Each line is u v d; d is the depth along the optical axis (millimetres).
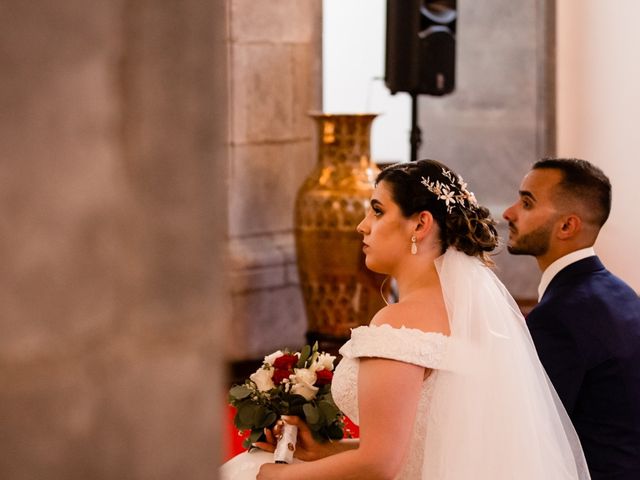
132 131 944
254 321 8438
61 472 919
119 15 930
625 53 9953
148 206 962
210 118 997
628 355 3430
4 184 877
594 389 3434
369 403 2777
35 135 890
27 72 882
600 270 3631
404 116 10758
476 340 2945
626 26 9930
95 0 915
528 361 3041
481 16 10273
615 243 10125
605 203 3662
